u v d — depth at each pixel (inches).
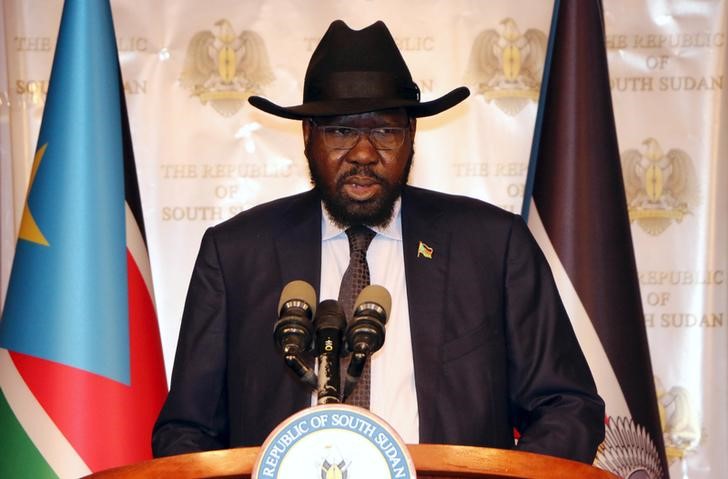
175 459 249.0
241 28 532.1
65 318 433.4
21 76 526.0
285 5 532.1
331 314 256.7
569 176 468.8
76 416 426.6
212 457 248.5
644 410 454.6
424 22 529.0
